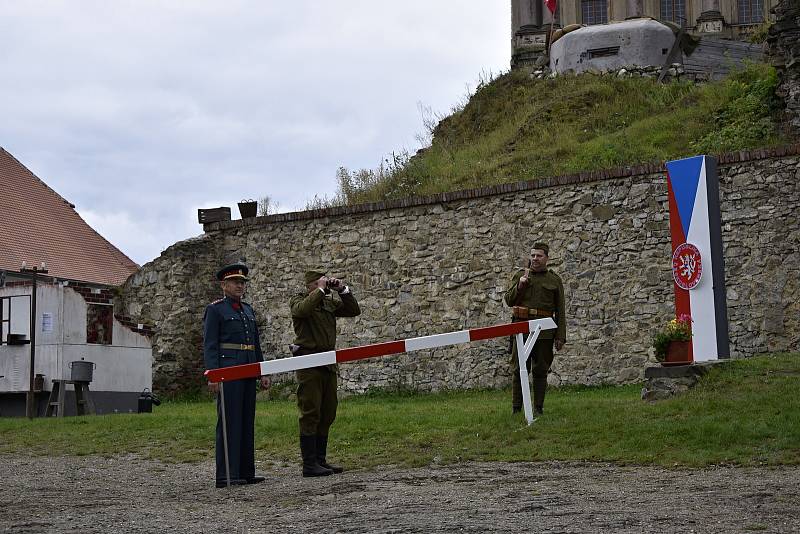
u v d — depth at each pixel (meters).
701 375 11.92
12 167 36.34
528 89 30.11
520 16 39.00
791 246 16.50
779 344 16.47
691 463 8.97
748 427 9.87
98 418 15.07
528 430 10.95
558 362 18.34
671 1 38.09
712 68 29.70
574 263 18.36
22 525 6.95
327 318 9.96
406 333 20.03
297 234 21.59
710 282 14.42
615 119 25.80
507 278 19.02
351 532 6.17
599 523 6.18
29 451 12.62
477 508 7.01
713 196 14.59
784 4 20.56
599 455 9.69
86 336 19.03
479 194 19.42
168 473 10.48
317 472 9.66
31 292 19.06
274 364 9.35
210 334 9.63
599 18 38.62
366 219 20.73
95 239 36.75
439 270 19.78
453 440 11.05
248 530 6.49
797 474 8.16
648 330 17.59
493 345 19.05
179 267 22.55
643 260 17.73
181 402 21.67
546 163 23.58
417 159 26.84
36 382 18.72
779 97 21.48
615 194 18.08
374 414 13.37
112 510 7.71
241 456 9.45
